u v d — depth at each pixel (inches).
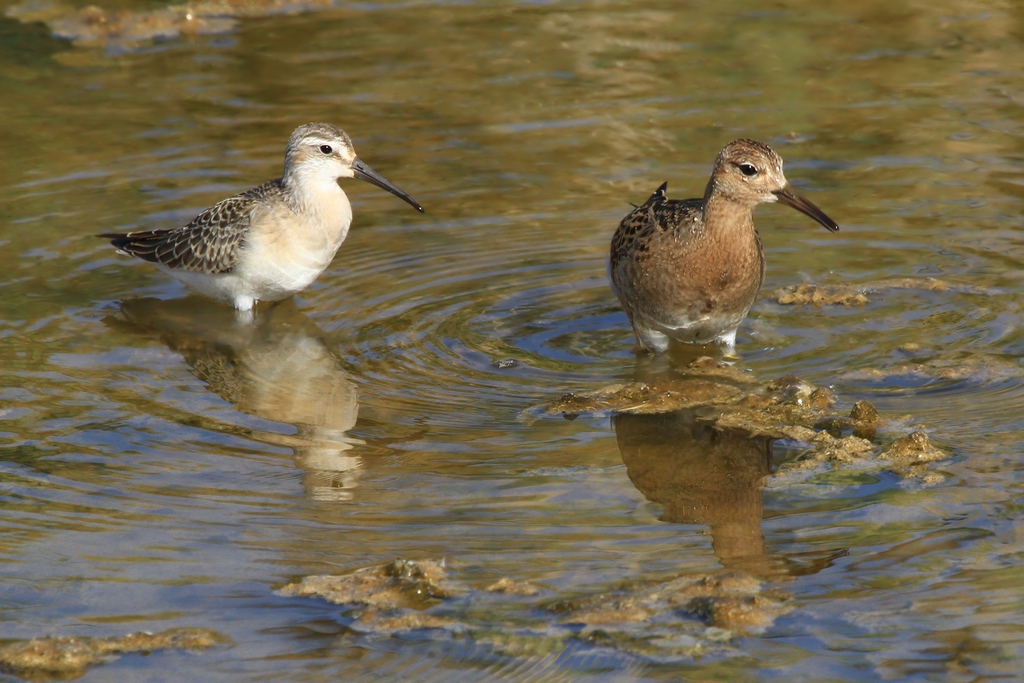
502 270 599.5
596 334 544.1
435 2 940.6
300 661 324.8
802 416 458.6
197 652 328.8
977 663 314.3
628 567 362.6
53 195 663.8
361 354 523.5
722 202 495.2
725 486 410.6
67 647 330.0
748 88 781.3
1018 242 598.5
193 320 565.6
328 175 579.8
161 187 669.9
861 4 905.5
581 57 834.8
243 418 467.2
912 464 416.8
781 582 352.5
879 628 330.0
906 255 594.6
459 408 473.7
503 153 709.3
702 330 520.1
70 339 537.6
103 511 398.0
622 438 447.8
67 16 904.3
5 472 422.3
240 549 375.9
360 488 413.4
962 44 830.5
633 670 317.1
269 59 838.5
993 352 500.1
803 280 578.9
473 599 349.1
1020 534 369.4
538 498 405.1
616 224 634.2
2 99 776.9
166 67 825.5
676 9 914.1
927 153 690.8
